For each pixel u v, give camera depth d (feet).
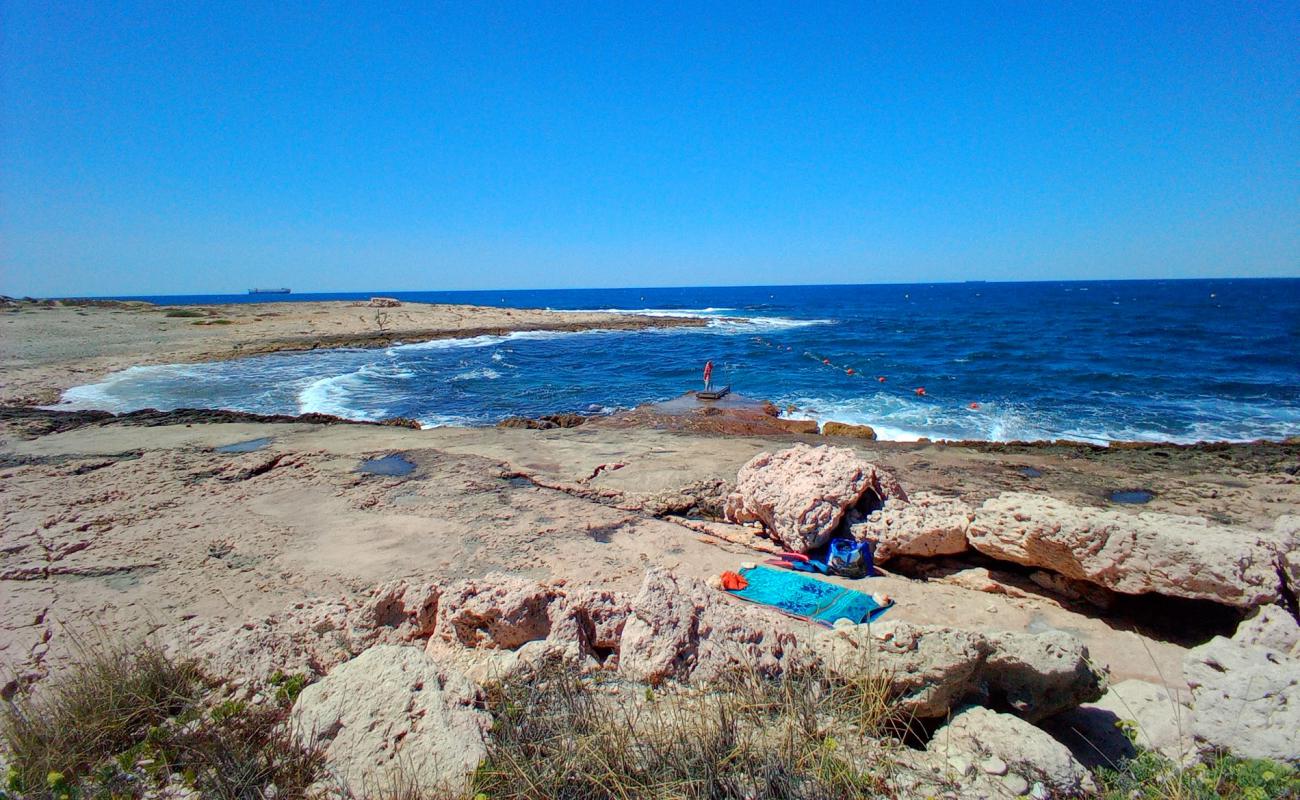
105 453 35.91
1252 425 52.39
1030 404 61.31
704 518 27.94
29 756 10.77
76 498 28.19
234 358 86.94
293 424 46.16
